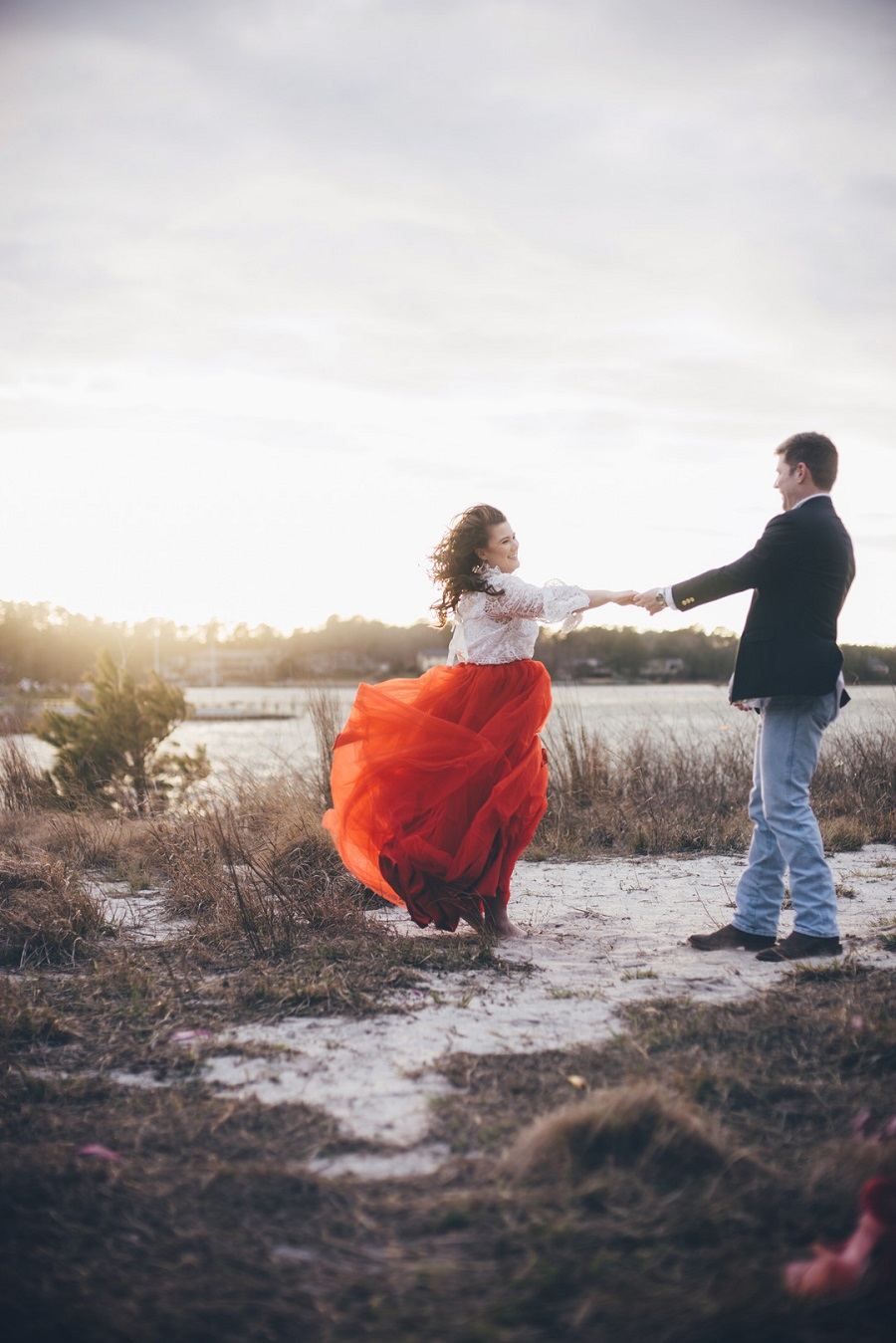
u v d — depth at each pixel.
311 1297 1.71
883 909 4.71
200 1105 2.53
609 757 8.57
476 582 4.46
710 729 9.92
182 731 34.00
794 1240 1.86
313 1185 2.08
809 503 3.99
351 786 4.49
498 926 4.37
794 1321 1.62
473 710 4.39
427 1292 1.72
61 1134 2.36
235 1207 2.01
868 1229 1.78
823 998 3.24
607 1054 2.79
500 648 4.46
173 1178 2.12
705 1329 1.60
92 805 7.87
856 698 9.91
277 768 7.69
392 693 4.66
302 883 5.11
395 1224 1.94
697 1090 2.49
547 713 4.52
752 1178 2.06
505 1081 2.63
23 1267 1.79
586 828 7.14
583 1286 1.72
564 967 3.82
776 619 3.93
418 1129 2.38
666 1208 1.95
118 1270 1.79
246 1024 3.17
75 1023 3.21
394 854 4.34
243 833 6.13
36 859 5.52
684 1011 3.16
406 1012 3.25
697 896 5.27
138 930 4.56
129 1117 2.46
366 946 4.10
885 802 7.75
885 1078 2.56
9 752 9.02
